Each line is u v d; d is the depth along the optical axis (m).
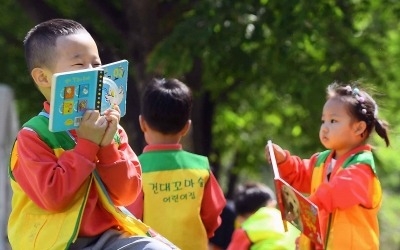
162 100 5.98
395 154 17.81
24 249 4.19
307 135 15.68
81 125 4.05
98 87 4.06
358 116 5.66
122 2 14.05
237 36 12.47
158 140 6.02
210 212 6.05
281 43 12.58
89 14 15.49
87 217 4.20
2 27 16.56
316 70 13.43
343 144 5.67
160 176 5.92
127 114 14.09
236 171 18.81
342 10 13.27
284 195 5.25
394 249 21.83
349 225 5.48
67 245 4.09
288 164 5.77
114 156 4.16
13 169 4.27
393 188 23.86
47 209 4.11
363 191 5.45
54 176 4.06
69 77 3.98
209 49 12.45
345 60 13.41
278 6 12.48
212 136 16.66
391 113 15.38
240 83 15.70
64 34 4.27
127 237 4.22
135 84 14.20
